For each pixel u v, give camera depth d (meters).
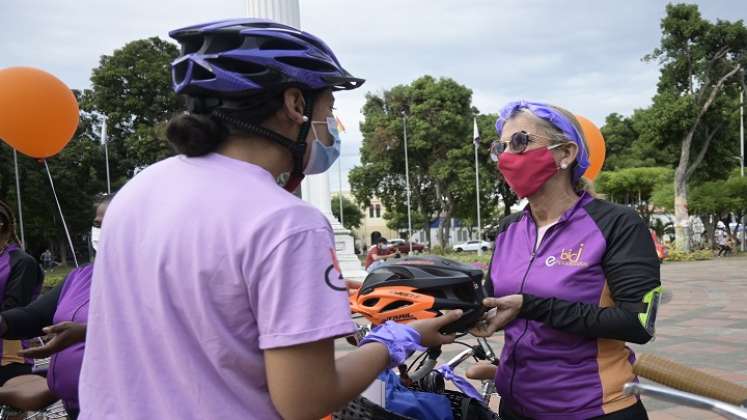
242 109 1.22
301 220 1.11
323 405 1.09
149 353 1.14
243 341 1.11
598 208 1.92
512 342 1.96
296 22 10.96
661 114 26.75
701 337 7.31
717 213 30.62
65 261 42.91
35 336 2.51
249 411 1.12
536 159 1.95
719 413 1.24
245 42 1.25
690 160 29.47
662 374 1.40
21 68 4.07
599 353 1.87
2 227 3.15
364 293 1.79
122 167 31.11
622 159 40.94
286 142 1.27
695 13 25.73
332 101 1.37
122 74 28.55
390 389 1.85
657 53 26.83
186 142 1.22
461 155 35.00
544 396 1.89
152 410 1.14
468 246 43.69
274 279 1.06
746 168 35.69
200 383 1.10
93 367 1.23
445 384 2.25
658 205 32.03
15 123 3.97
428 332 1.46
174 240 1.13
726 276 16.66
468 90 36.19
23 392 2.59
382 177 38.75
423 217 41.19
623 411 1.84
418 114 35.38
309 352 1.07
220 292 1.09
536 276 1.92
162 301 1.12
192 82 1.21
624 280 1.79
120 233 1.22
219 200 1.13
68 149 31.38
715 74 26.56
